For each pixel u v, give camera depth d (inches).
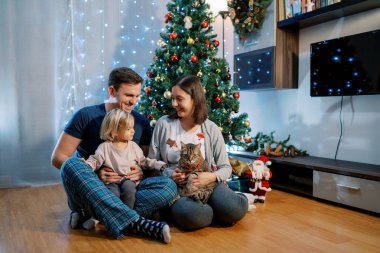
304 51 115.2
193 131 76.5
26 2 108.3
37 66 111.1
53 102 114.2
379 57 87.2
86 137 76.0
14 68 108.0
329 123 108.3
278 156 111.5
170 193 68.4
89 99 120.3
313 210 84.8
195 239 64.7
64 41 115.0
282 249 60.2
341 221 76.2
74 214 70.6
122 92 73.2
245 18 117.6
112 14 123.6
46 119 113.4
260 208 86.7
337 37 104.1
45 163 114.1
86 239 64.6
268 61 112.8
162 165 72.1
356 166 90.9
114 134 70.2
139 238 64.9
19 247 60.9
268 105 132.3
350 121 101.7
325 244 62.7
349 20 100.3
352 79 94.3
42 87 112.3
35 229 70.3
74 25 116.5
